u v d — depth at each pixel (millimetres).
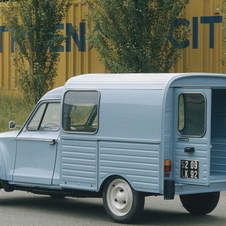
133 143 10367
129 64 24547
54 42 28203
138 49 24250
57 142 11578
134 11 23891
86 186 10984
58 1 28344
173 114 10273
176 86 10289
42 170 11789
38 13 27938
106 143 10711
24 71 28516
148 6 24109
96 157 10828
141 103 10336
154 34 24344
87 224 10492
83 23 29672
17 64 28703
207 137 9969
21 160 12172
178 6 24297
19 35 28234
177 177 10273
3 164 12367
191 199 11562
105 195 10734
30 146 12023
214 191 10625
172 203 12938
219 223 10688
